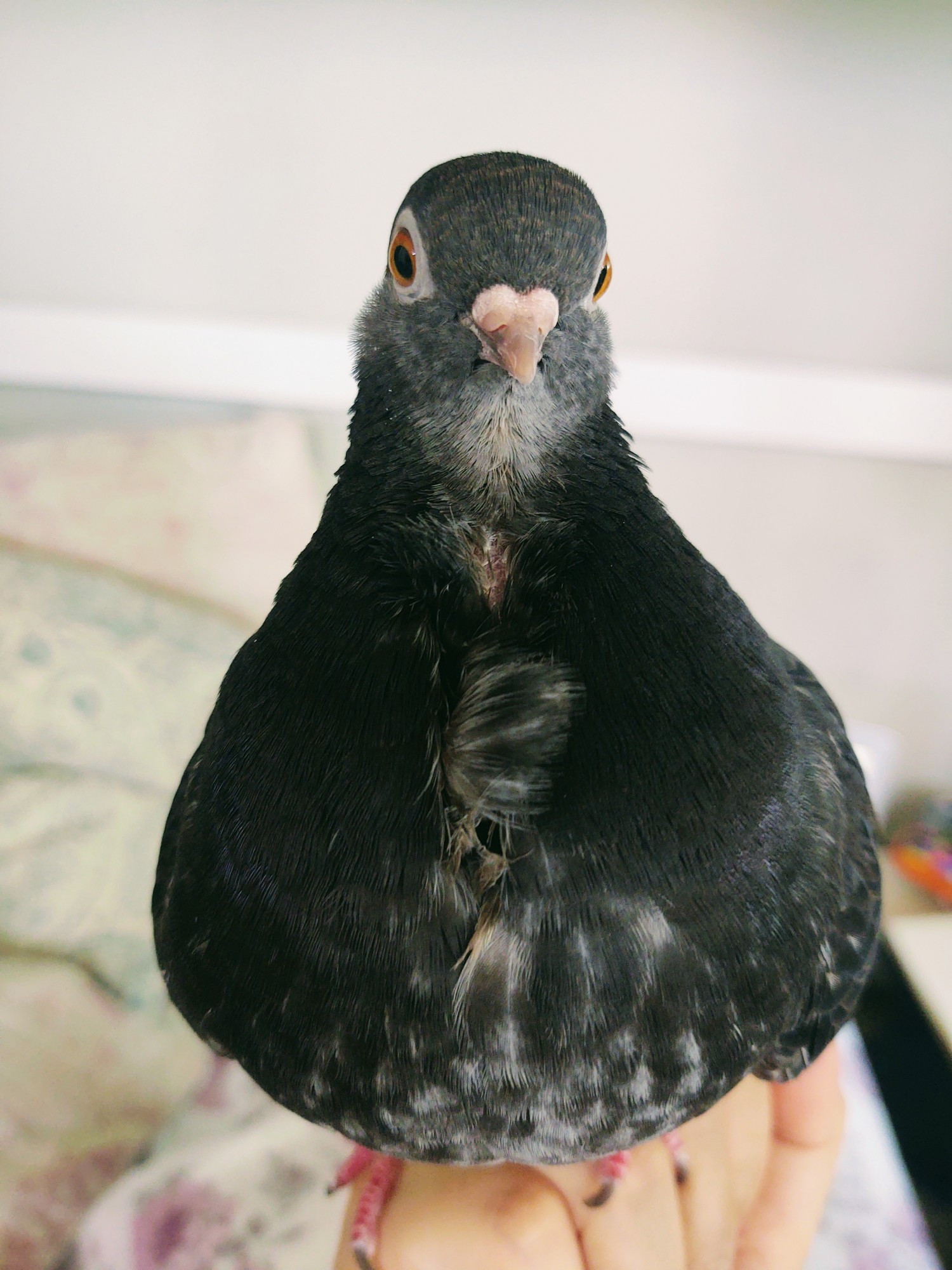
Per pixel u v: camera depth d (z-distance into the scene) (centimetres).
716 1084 14
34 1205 23
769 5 30
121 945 27
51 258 36
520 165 14
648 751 12
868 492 38
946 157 32
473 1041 13
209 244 36
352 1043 13
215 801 13
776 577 41
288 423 37
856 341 36
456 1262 16
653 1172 18
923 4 30
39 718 28
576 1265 16
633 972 12
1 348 37
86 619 30
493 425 14
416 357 14
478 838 12
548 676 12
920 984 33
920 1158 33
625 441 14
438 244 14
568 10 31
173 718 30
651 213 34
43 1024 25
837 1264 24
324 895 12
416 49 32
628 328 36
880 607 41
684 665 12
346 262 36
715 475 39
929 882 39
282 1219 24
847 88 32
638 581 12
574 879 12
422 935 12
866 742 42
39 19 32
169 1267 23
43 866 27
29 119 34
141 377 37
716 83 32
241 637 32
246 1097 27
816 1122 20
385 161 34
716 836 12
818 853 14
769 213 34
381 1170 18
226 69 33
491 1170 17
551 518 13
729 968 13
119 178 35
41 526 33
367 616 12
